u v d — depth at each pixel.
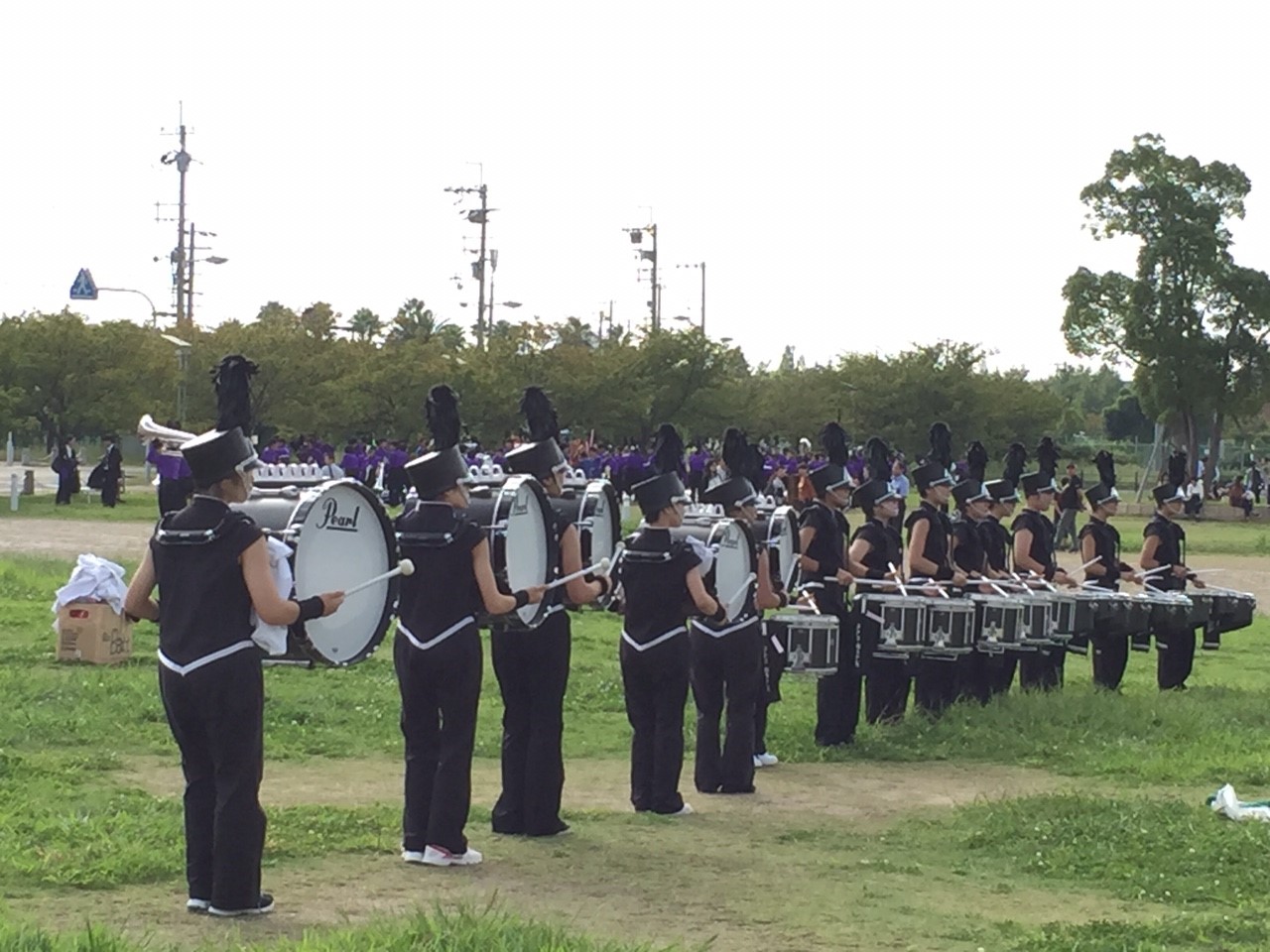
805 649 13.77
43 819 9.92
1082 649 16.97
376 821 10.40
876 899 8.83
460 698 9.45
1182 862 9.73
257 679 8.16
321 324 64.00
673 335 66.31
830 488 14.51
